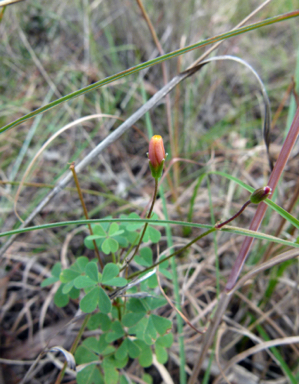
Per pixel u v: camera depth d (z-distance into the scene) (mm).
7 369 147
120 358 115
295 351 148
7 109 255
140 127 267
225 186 238
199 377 151
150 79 283
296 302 170
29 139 226
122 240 126
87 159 126
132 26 294
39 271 187
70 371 148
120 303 127
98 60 292
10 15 285
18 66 284
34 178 232
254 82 309
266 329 168
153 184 241
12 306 173
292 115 141
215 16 286
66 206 219
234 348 164
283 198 182
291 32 343
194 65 120
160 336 120
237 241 199
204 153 242
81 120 138
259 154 251
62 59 302
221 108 298
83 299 106
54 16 297
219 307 109
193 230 210
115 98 275
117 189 236
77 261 126
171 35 274
